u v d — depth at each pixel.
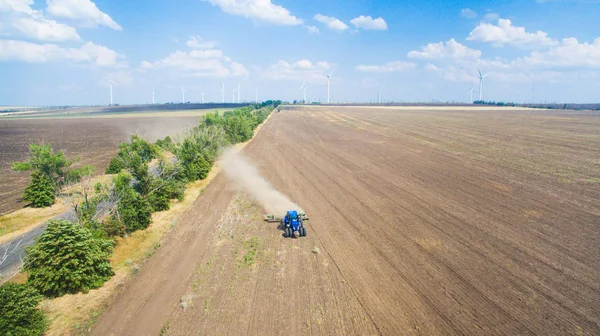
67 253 16.61
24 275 18.11
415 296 15.71
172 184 30.05
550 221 23.84
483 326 13.71
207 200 30.36
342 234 22.61
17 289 14.01
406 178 36.16
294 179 37.19
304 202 29.41
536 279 16.91
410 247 20.48
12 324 13.05
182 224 24.88
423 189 32.06
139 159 27.70
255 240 21.81
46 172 30.20
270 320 14.27
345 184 34.69
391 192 31.50
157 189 27.97
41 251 16.42
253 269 18.34
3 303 13.35
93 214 21.58
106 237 21.08
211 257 19.77
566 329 13.48
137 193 24.94
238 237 22.44
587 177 34.50
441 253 19.66
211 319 14.41
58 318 14.70
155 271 18.42
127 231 22.98
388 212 26.39
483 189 31.52
